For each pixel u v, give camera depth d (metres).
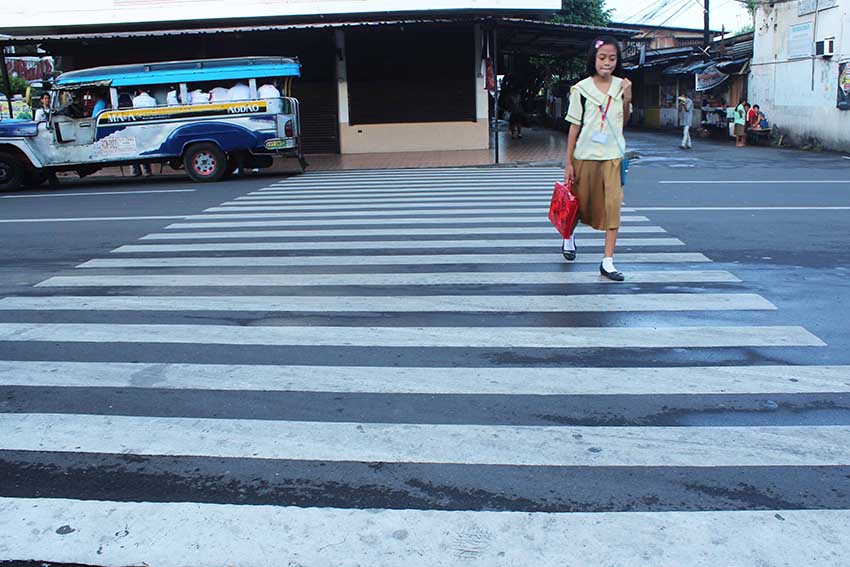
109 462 3.44
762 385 4.16
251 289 6.51
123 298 6.31
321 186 14.78
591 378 4.30
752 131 24.62
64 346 5.07
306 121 23.67
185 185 15.91
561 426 3.71
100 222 10.70
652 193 12.16
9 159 16.17
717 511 2.94
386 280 6.69
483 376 4.37
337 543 2.79
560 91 35.91
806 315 5.44
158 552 2.76
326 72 23.41
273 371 4.52
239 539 2.83
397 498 3.09
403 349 4.86
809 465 3.28
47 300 6.30
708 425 3.69
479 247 8.02
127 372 4.55
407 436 3.63
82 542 2.83
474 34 22.67
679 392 4.09
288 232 9.29
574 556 2.68
